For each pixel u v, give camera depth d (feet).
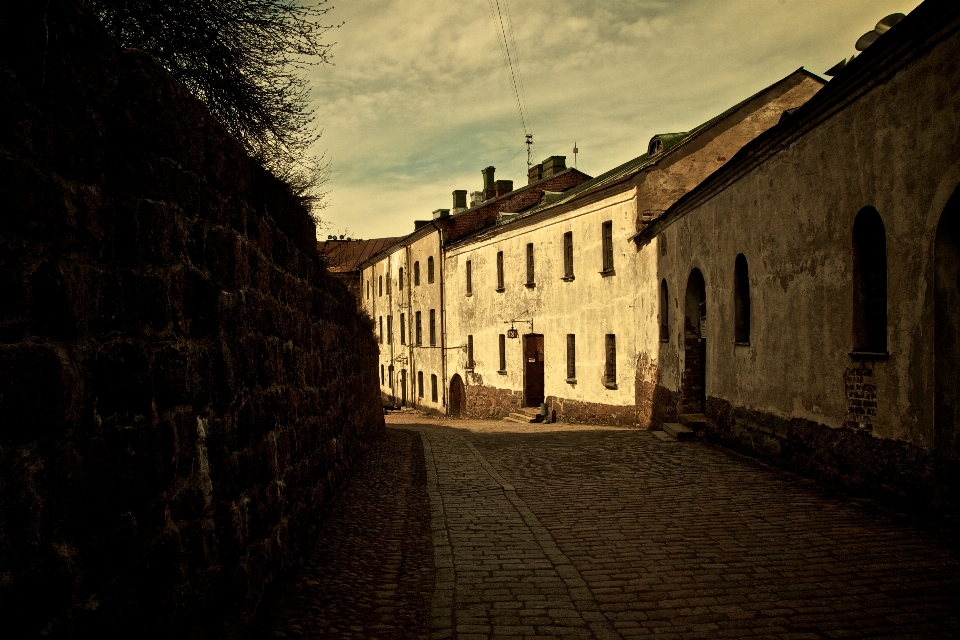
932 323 22.50
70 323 8.34
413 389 135.95
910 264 23.67
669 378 57.21
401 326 143.23
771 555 20.26
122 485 9.39
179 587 11.00
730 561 19.92
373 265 166.09
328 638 14.53
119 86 9.95
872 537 21.62
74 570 8.16
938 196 22.04
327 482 24.52
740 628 15.31
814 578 18.20
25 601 7.22
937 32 21.75
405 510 26.86
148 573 10.00
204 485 12.26
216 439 13.01
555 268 86.12
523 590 18.04
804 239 31.60
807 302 31.42
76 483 8.27
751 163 37.29
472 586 18.35
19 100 7.54
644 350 65.98
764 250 36.11
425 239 127.13
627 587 18.13
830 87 27.63
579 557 20.89
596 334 77.20
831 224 29.17
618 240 72.43
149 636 9.91
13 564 7.09
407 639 14.93
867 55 24.81
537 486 32.37
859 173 26.86
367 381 42.01
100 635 8.65
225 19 28.86
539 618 16.15
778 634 14.93
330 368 26.61
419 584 18.51
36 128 7.85
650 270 63.77
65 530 8.03
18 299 7.36
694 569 19.38
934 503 22.61
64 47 8.52
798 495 28.02
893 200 24.56
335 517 23.97
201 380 12.46
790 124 31.86
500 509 27.45
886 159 24.98
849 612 15.94
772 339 35.19
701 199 46.96
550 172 119.75
